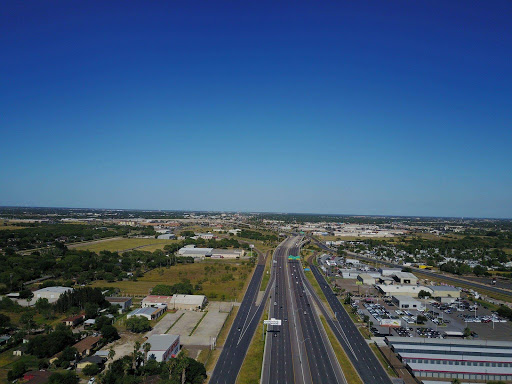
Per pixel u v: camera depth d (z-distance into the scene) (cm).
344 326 14350
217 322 14350
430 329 14362
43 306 14762
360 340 12838
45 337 11106
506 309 16212
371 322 14875
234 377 9794
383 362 10988
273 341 12550
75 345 11212
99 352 11081
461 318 16075
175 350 11300
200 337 12738
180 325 13938
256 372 10119
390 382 9769
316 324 14475
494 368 10400
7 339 11700
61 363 10238
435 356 10650
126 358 9869
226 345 12081
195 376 9350
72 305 15088
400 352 10912
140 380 9094
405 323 15138
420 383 9756
